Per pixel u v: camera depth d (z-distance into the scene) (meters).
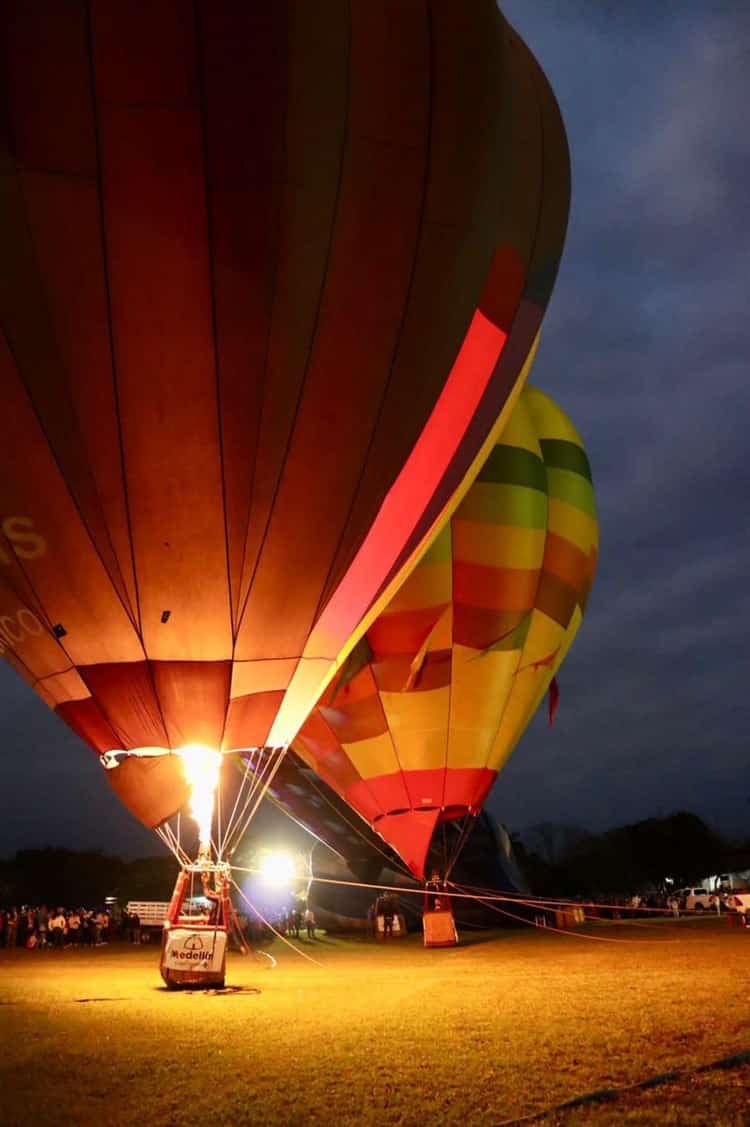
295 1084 5.76
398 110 10.41
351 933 25.69
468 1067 6.08
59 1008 9.07
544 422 21.58
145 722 11.33
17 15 9.12
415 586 18.50
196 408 10.34
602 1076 5.75
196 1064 6.33
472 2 10.85
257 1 9.47
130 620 11.07
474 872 27.44
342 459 11.12
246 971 13.91
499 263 11.97
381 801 19.19
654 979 10.68
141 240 9.73
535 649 19.81
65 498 10.48
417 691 18.69
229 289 10.01
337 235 10.30
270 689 11.66
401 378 11.16
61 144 9.38
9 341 9.75
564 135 13.92
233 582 11.11
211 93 9.50
